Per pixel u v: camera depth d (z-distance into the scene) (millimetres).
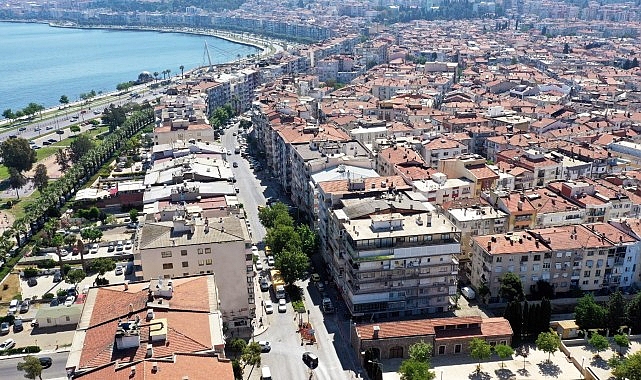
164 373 139250
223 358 151250
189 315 165375
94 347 152125
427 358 198375
